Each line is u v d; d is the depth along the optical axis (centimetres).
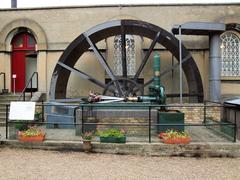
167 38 1295
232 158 834
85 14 1502
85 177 655
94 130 998
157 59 1257
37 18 1523
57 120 1180
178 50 1330
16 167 724
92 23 1498
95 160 791
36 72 1512
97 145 864
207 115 1293
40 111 1323
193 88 1355
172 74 1467
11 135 969
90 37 1323
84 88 1495
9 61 1577
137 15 1484
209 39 1397
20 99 1377
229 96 1444
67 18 1509
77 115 1032
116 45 1512
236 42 1468
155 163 771
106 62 1393
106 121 1048
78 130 1012
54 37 1512
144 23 1298
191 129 1136
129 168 724
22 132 923
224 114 1064
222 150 845
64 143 881
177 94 1347
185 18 1472
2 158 803
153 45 1313
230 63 1466
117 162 775
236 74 1465
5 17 1544
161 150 847
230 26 1454
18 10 1534
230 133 948
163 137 873
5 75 1563
